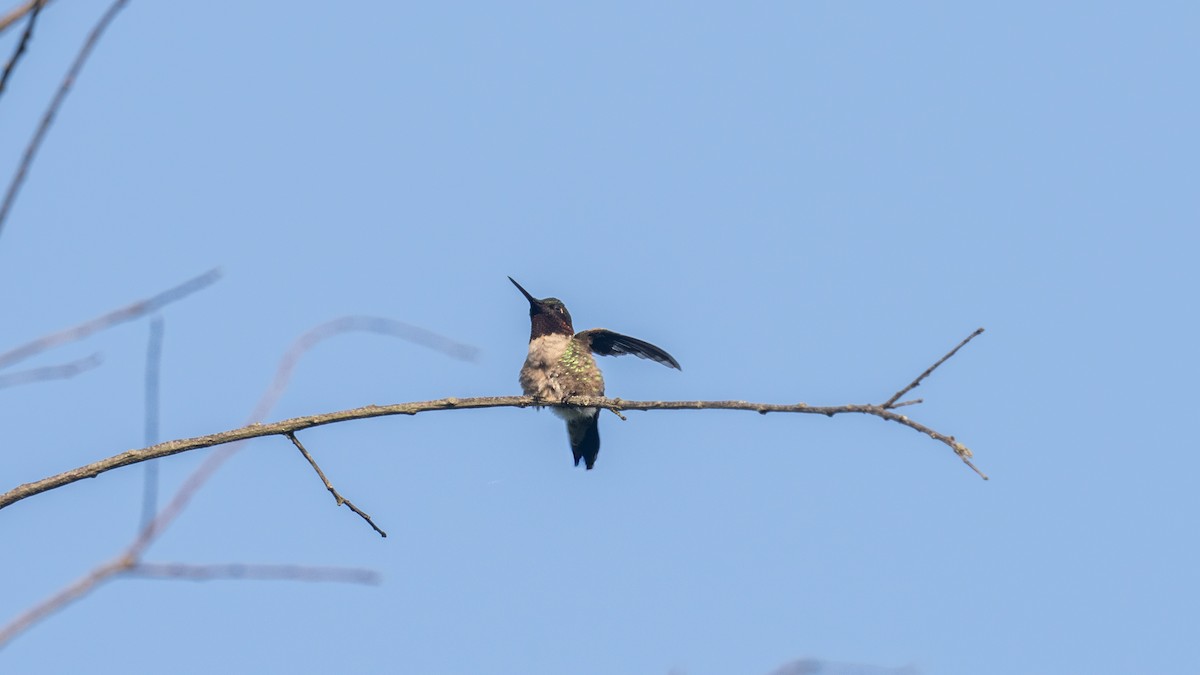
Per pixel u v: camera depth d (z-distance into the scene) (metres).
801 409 9.73
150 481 5.64
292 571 5.62
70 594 5.07
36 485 8.56
